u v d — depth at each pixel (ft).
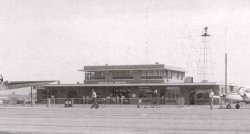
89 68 285.02
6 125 64.03
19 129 56.49
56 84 285.02
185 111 126.52
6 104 248.32
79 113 107.96
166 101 202.18
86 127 59.26
